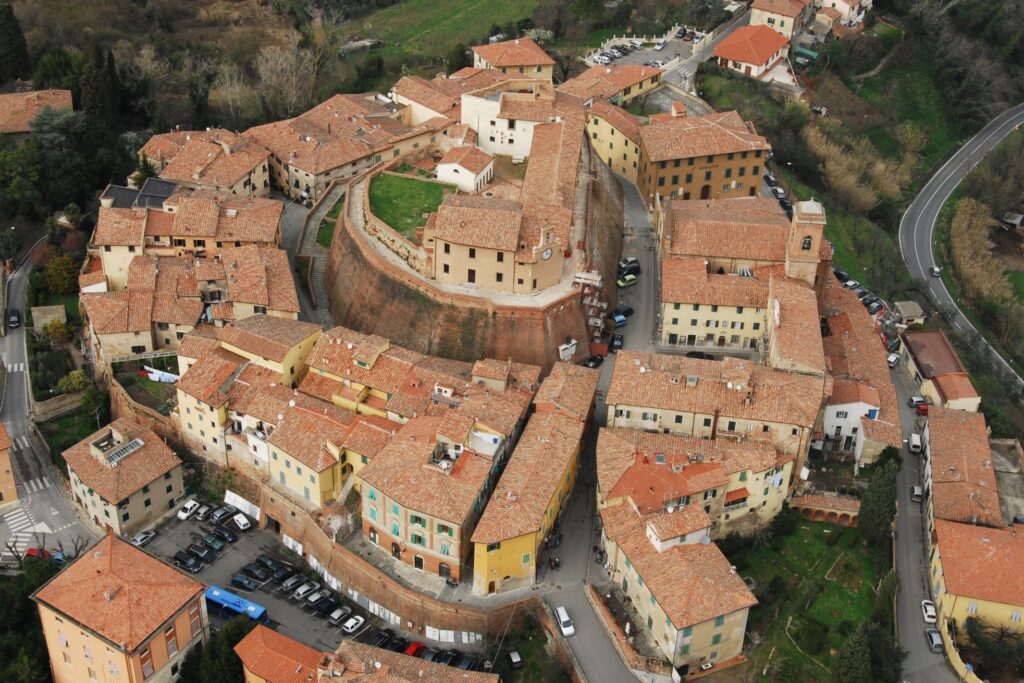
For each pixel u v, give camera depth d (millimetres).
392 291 164875
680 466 134875
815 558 136750
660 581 122438
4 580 138625
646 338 170625
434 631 130500
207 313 167000
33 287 178625
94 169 199750
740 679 121750
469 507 129250
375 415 148750
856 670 116188
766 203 188125
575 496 145375
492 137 199500
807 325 154875
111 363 163000
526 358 157750
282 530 145250
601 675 121062
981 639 125375
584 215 177875
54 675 127625
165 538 145875
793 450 140375
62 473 154750
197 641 125500
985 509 138875
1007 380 196750
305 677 116250
